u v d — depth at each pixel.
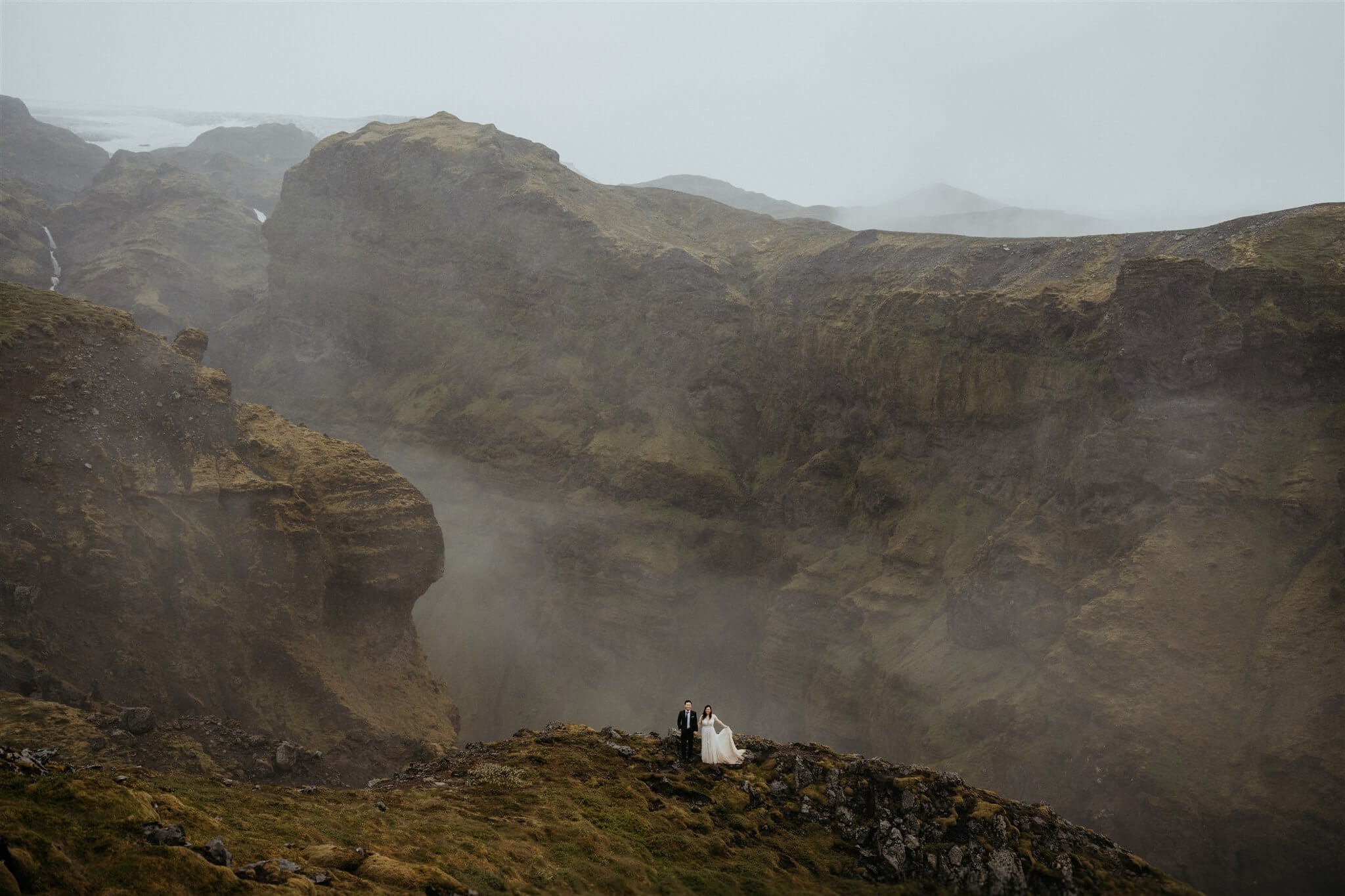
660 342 155.38
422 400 174.75
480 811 27.67
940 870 29.72
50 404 72.56
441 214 184.38
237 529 77.06
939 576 109.88
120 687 66.38
